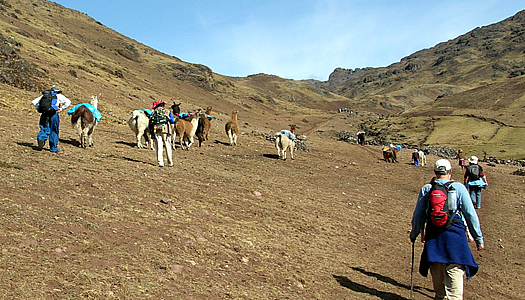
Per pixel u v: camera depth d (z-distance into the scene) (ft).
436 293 16.17
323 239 26.96
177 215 24.21
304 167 60.44
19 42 159.43
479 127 334.44
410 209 42.70
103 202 23.47
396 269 24.20
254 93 495.41
